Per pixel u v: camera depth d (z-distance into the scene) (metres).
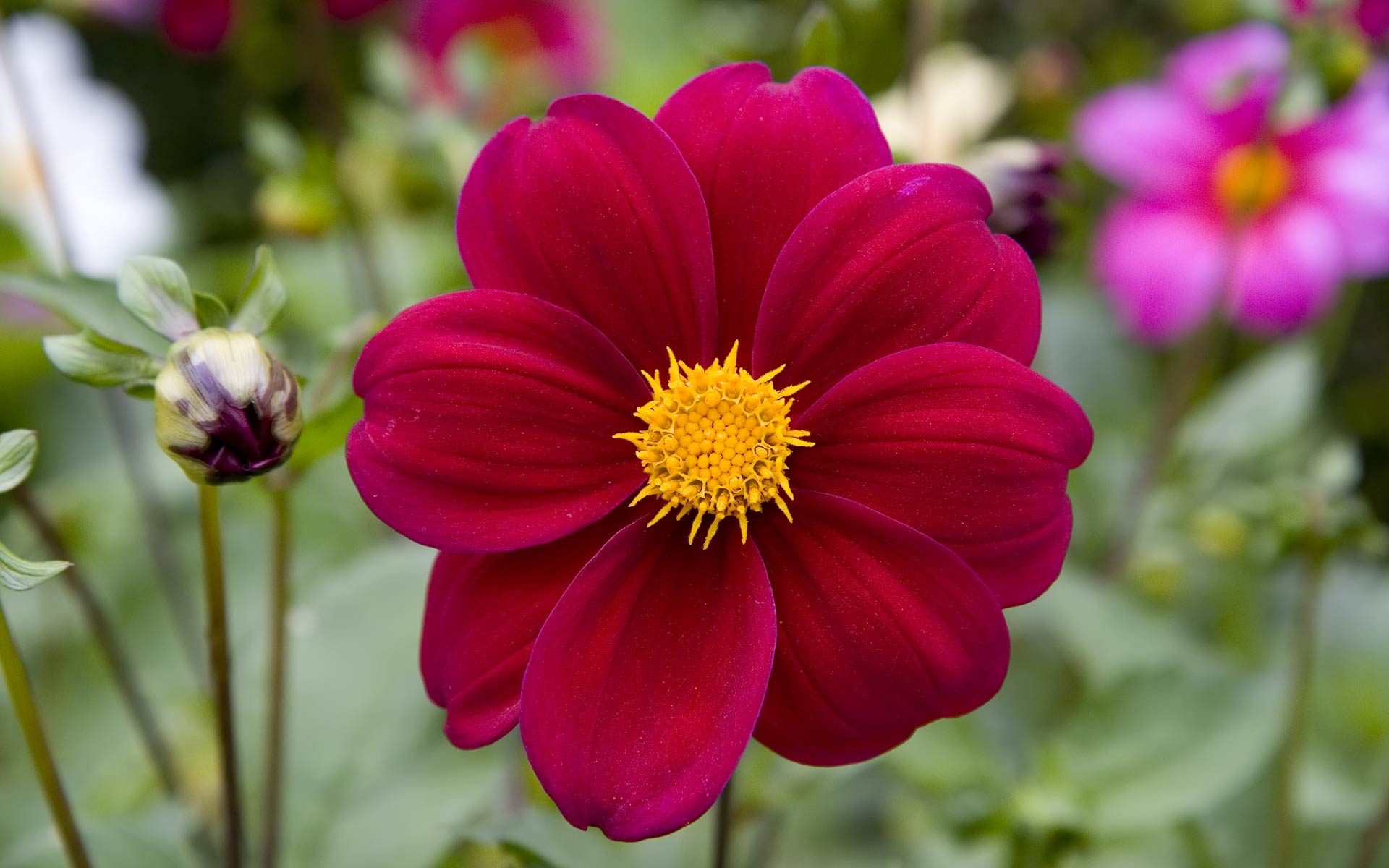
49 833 0.45
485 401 0.37
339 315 0.69
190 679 0.55
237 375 0.36
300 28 0.58
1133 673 0.46
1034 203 0.46
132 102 0.96
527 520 0.37
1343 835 0.52
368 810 0.46
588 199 0.37
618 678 0.37
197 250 0.87
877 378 0.37
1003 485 0.36
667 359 0.38
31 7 0.53
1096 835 0.45
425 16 0.73
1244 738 0.46
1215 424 0.60
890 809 0.56
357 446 0.36
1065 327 0.73
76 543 0.57
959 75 0.54
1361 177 0.64
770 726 0.37
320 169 0.56
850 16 0.50
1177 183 0.68
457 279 0.59
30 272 0.40
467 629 0.37
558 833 0.41
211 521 0.39
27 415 0.69
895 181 0.37
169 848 0.45
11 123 0.68
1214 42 0.67
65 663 0.55
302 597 0.54
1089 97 0.83
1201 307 0.68
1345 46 0.49
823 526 0.37
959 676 0.36
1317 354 0.73
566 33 0.76
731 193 0.38
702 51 0.70
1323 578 0.59
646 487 0.37
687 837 0.52
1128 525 0.58
